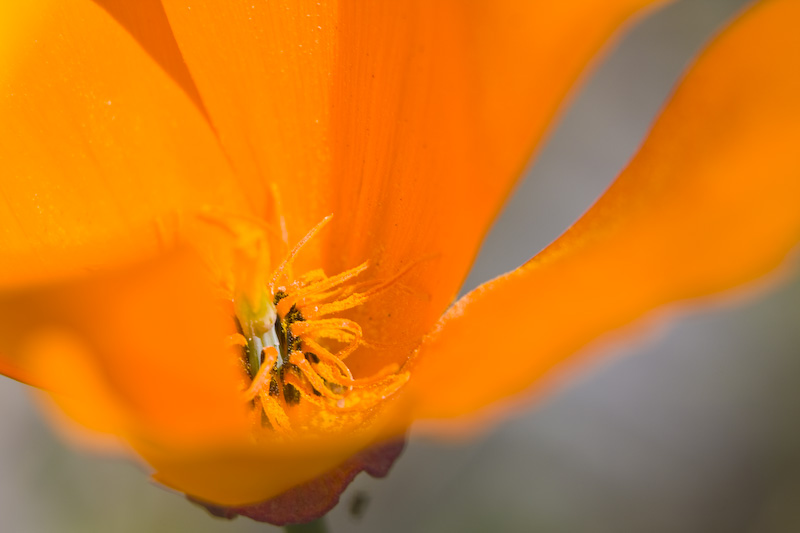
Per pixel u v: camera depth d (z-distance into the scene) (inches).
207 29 3.8
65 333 2.8
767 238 3.0
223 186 3.9
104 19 3.8
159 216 3.9
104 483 5.9
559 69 3.2
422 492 6.1
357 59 3.8
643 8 3.1
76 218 3.8
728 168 3.1
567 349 2.9
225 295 3.8
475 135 3.3
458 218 3.6
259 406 3.7
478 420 3.0
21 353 2.9
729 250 3.0
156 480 3.2
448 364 3.1
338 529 6.0
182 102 3.9
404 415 3.1
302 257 3.9
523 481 6.2
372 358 3.8
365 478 6.1
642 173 3.2
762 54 3.1
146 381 2.9
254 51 3.8
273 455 3.0
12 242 3.6
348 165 3.9
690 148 3.1
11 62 3.7
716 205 3.0
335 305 3.8
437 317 3.7
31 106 3.7
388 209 3.8
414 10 3.6
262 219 3.9
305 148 3.9
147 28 3.8
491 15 3.3
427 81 3.6
